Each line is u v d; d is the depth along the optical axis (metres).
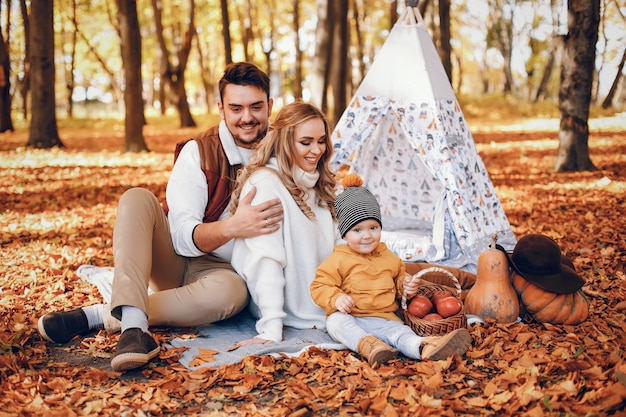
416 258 5.43
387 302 3.83
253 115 4.05
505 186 10.71
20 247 6.45
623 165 12.12
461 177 5.36
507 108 28.34
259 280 3.83
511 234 5.76
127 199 3.79
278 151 3.95
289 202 3.94
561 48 11.52
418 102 5.54
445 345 3.36
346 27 14.09
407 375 3.33
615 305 4.52
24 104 27.69
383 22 34.09
